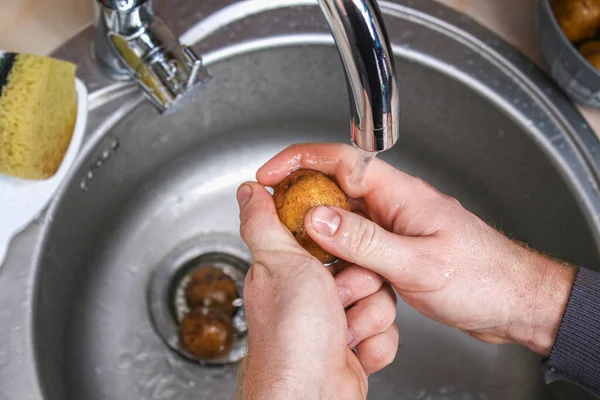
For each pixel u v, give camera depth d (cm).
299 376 48
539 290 56
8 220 57
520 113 65
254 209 53
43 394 54
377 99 41
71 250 63
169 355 65
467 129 69
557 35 61
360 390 52
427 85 68
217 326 65
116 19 56
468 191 73
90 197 65
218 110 71
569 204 64
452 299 56
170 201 72
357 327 57
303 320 49
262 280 51
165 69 59
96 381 64
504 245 57
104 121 62
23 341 55
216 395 65
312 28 67
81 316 65
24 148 55
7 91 54
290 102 72
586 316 55
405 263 54
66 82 58
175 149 71
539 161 65
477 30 68
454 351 68
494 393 66
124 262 69
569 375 57
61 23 65
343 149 57
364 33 40
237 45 66
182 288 68
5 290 57
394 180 57
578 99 64
